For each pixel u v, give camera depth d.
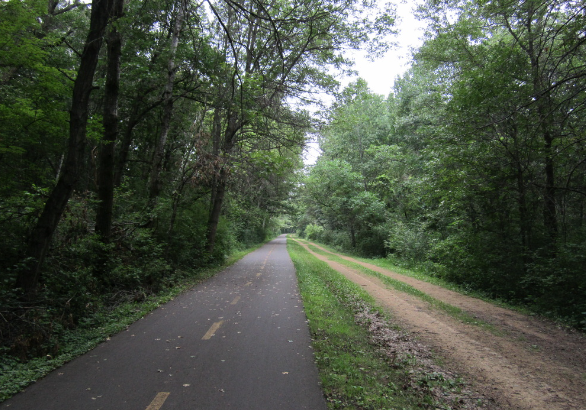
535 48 10.35
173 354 5.00
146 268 10.45
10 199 7.27
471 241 12.38
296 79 15.76
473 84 11.25
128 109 15.26
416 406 3.68
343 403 3.58
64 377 4.18
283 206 41.66
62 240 7.95
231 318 7.19
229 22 12.39
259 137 16.95
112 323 6.74
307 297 9.38
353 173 30.14
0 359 4.61
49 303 6.32
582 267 8.48
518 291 10.30
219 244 19.88
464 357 5.28
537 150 10.32
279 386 3.94
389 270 17.88
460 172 12.05
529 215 11.07
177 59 12.20
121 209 13.56
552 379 4.50
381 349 5.56
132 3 11.34
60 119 9.10
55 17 14.77
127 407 3.44
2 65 8.31
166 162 17.36
